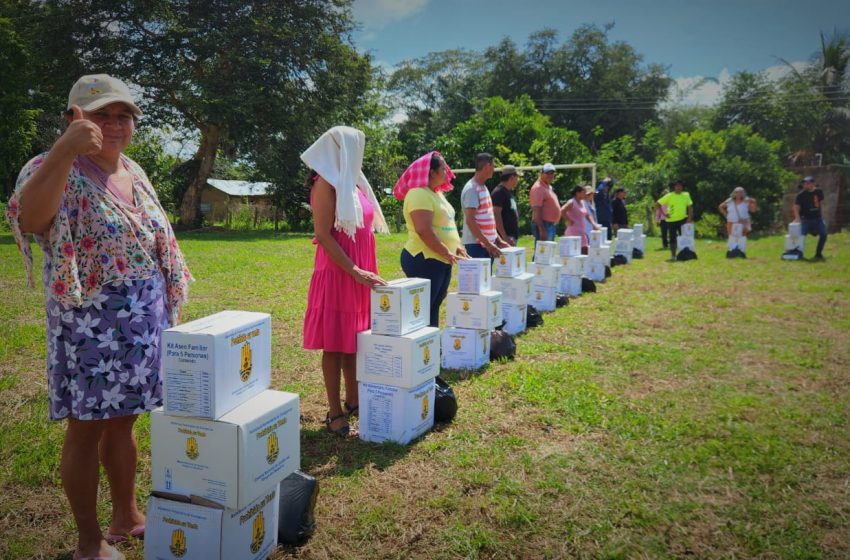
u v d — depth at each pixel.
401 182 5.12
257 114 25.91
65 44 23.92
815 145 35.06
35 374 5.16
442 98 59.25
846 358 5.77
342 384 5.04
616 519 2.88
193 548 2.32
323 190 3.68
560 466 3.46
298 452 2.68
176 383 2.33
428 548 2.68
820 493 3.14
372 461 3.53
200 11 25.78
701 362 5.62
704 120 39.62
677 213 14.34
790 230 14.11
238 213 31.33
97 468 2.53
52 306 2.38
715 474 3.37
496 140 24.59
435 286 5.22
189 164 29.25
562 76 53.56
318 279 3.86
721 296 9.29
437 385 4.25
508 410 4.39
